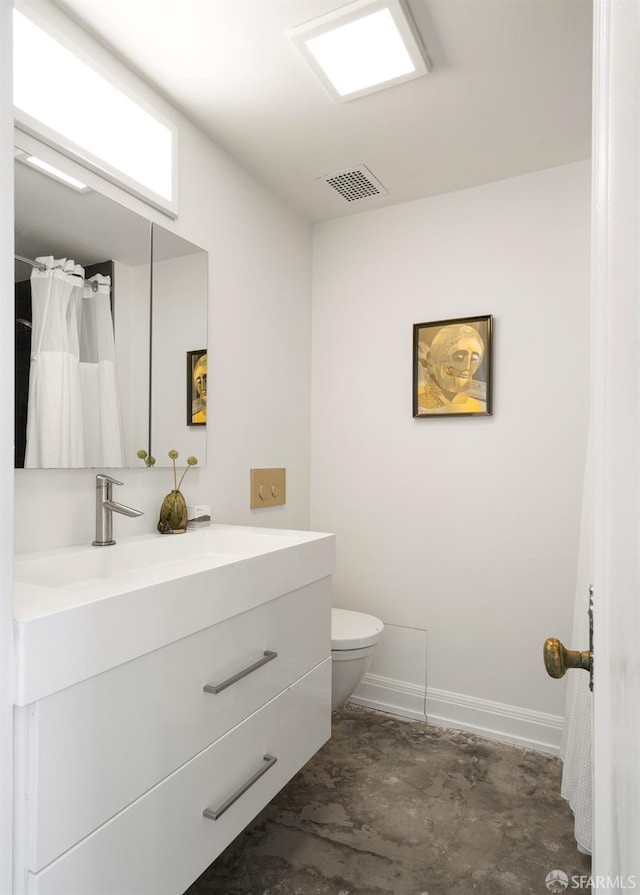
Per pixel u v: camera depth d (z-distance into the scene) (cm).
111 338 164
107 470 166
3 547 67
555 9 148
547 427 228
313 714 172
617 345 38
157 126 182
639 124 30
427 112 192
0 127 64
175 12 149
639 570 31
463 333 242
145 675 107
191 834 119
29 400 141
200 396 201
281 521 254
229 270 218
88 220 158
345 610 249
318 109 191
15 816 84
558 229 227
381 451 263
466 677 241
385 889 148
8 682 68
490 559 238
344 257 274
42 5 144
